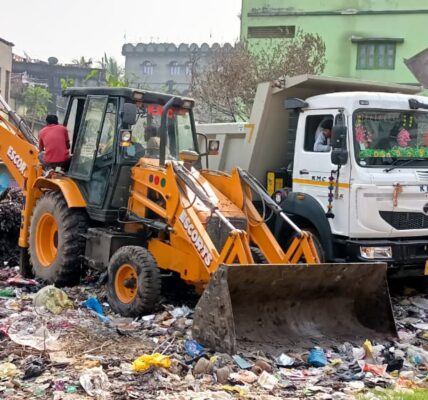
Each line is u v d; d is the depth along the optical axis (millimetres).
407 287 9992
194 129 9336
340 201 8781
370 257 8602
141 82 40156
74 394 5254
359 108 8797
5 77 32344
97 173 8828
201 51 41125
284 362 6312
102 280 8508
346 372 6180
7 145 10258
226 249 7074
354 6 26938
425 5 26297
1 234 10922
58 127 9500
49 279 9172
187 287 8641
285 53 23297
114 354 6363
